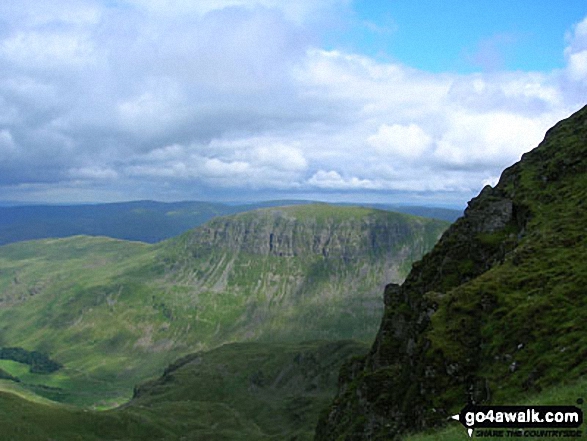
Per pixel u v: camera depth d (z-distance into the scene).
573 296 52.81
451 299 66.44
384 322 100.81
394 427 64.25
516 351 50.81
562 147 106.12
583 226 70.56
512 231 91.81
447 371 56.56
